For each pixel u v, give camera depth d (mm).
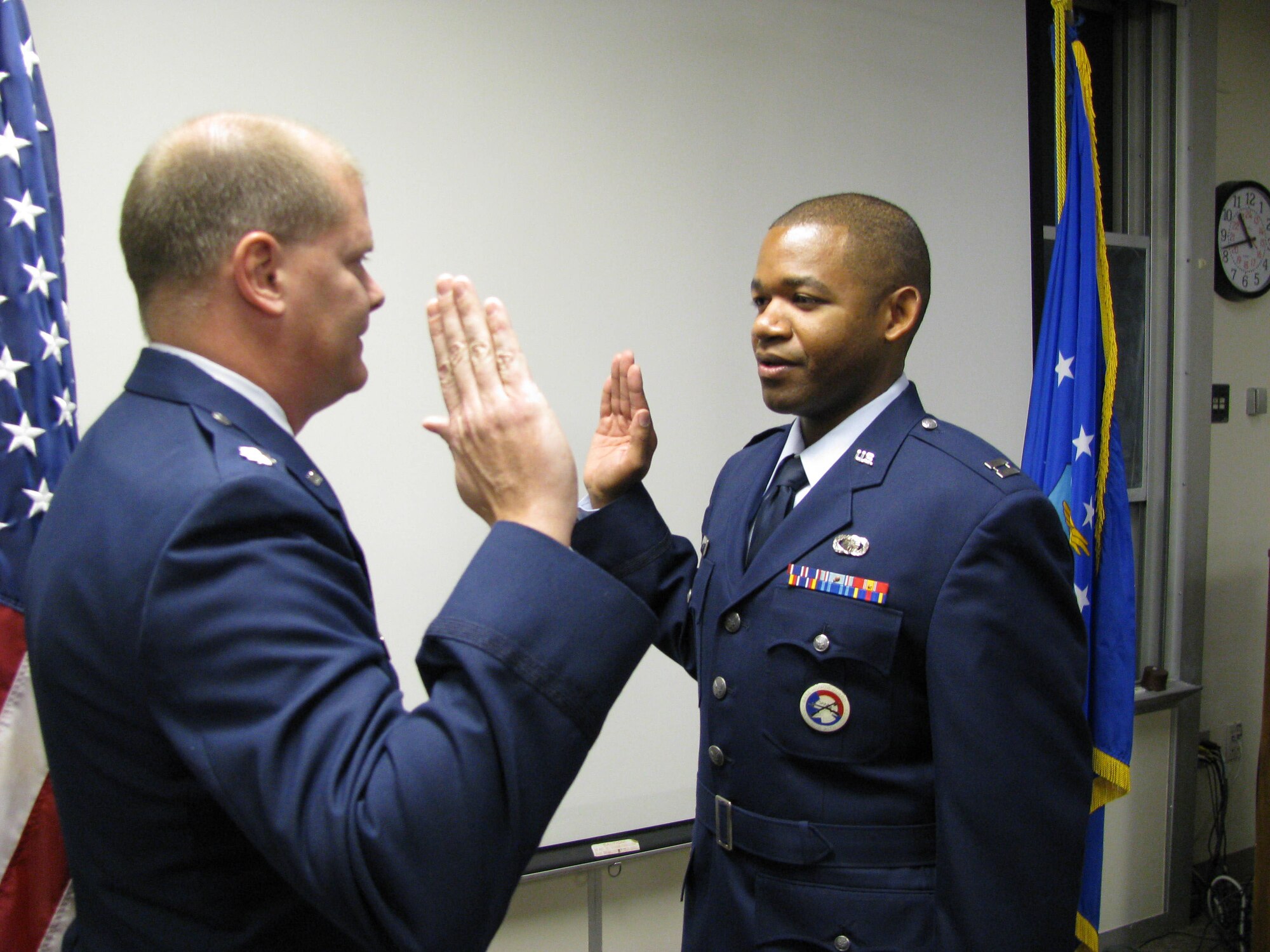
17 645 1145
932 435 1013
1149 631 2584
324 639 514
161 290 623
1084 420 1860
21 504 1158
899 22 2082
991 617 877
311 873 471
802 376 988
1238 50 2764
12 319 1164
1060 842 893
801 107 1977
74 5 1404
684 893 1105
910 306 1005
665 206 1844
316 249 620
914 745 933
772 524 1059
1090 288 1884
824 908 910
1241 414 2795
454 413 647
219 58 1492
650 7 1811
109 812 574
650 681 1882
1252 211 2732
